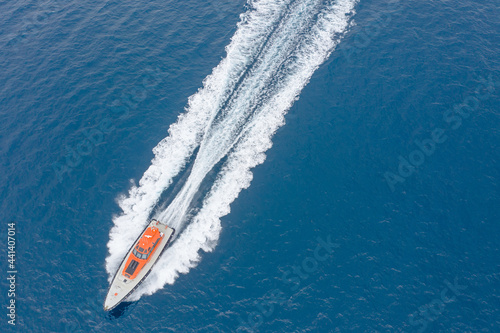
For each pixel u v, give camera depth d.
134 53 92.12
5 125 80.25
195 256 63.84
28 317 58.34
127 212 68.38
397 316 57.94
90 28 97.81
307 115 80.00
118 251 64.25
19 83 87.06
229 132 77.75
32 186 71.69
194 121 79.75
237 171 72.94
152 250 62.75
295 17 96.69
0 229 66.75
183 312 58.84
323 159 74.06
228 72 86.88
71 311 58.88
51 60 91.12
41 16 101.25
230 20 98.31
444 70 85.00
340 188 70.50
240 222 67.31
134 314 58.78
